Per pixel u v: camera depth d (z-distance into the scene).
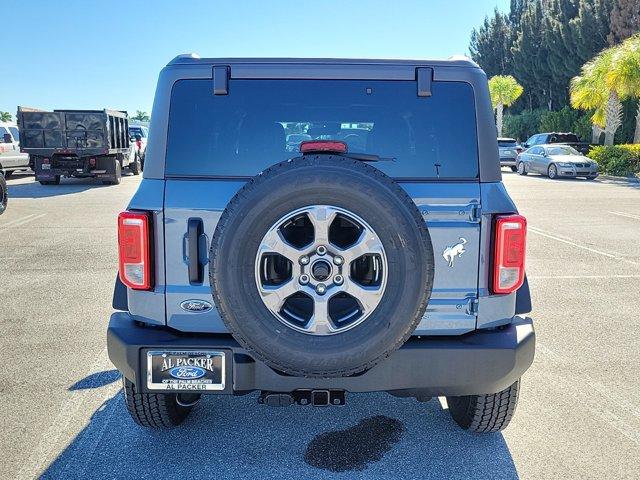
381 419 3.98
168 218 3.01
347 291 2.66
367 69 3.13
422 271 2.66
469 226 3.03
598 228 11.98
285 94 3.15
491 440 3.70
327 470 3.36
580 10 42.19
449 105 3.15
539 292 7.23
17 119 18.72
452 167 3.13
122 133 21.61
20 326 5.80
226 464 3.41
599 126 32.25
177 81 3.12
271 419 3.97
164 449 3.56
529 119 49.91
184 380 2.99
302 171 2.63
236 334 2.71
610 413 4.05
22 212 13.74
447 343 3.01
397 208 2.63
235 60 3.12
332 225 2.80
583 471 3.35
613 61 26.89
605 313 6.38
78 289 7.19
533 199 16.94
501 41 59.50
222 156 3.13
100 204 15.16
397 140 3.17
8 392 4.32
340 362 2.67
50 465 3.37
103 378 4.58
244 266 2.64
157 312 3.05
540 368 4.84
